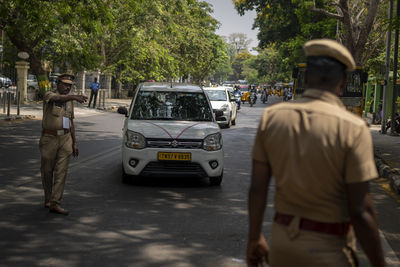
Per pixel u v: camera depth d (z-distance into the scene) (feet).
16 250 16.44
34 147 41.50
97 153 40.16
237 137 57.00
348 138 7.02
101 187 27.32
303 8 103.55
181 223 20.43
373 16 70.38
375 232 6.97
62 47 83.56
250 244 7.84
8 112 65.57
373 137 61.87
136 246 17.20
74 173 31.19
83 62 84.38
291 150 7.26
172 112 30.68
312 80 7.57
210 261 15.83
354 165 6.97
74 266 15.08
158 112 30.60
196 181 30.22
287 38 143.13
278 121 7.45
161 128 28.19
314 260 7.14
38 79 81.76
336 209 7.22
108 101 125.08
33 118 68.18
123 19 100.53
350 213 7.05
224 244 17.66
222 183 29.81
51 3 61.26
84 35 84.07
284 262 7.40
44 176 21.86
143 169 27.55
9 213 21.17
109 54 115.65
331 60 7.46
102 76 146.30
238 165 36.94
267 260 7.92
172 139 27.50
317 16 117.39
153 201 24.39
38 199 23.91
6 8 63.98
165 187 28.04
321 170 7.11
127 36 105.40
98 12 60.34
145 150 27.40
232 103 72.54
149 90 32.09
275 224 7.61
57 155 21.54
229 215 22.02
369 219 6.94
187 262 15.69
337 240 7.23
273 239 7.56
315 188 7.16
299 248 7.22
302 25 116.88
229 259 16.06
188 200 24.86
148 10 102.63
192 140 27.63
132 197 25.12
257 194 7.67
